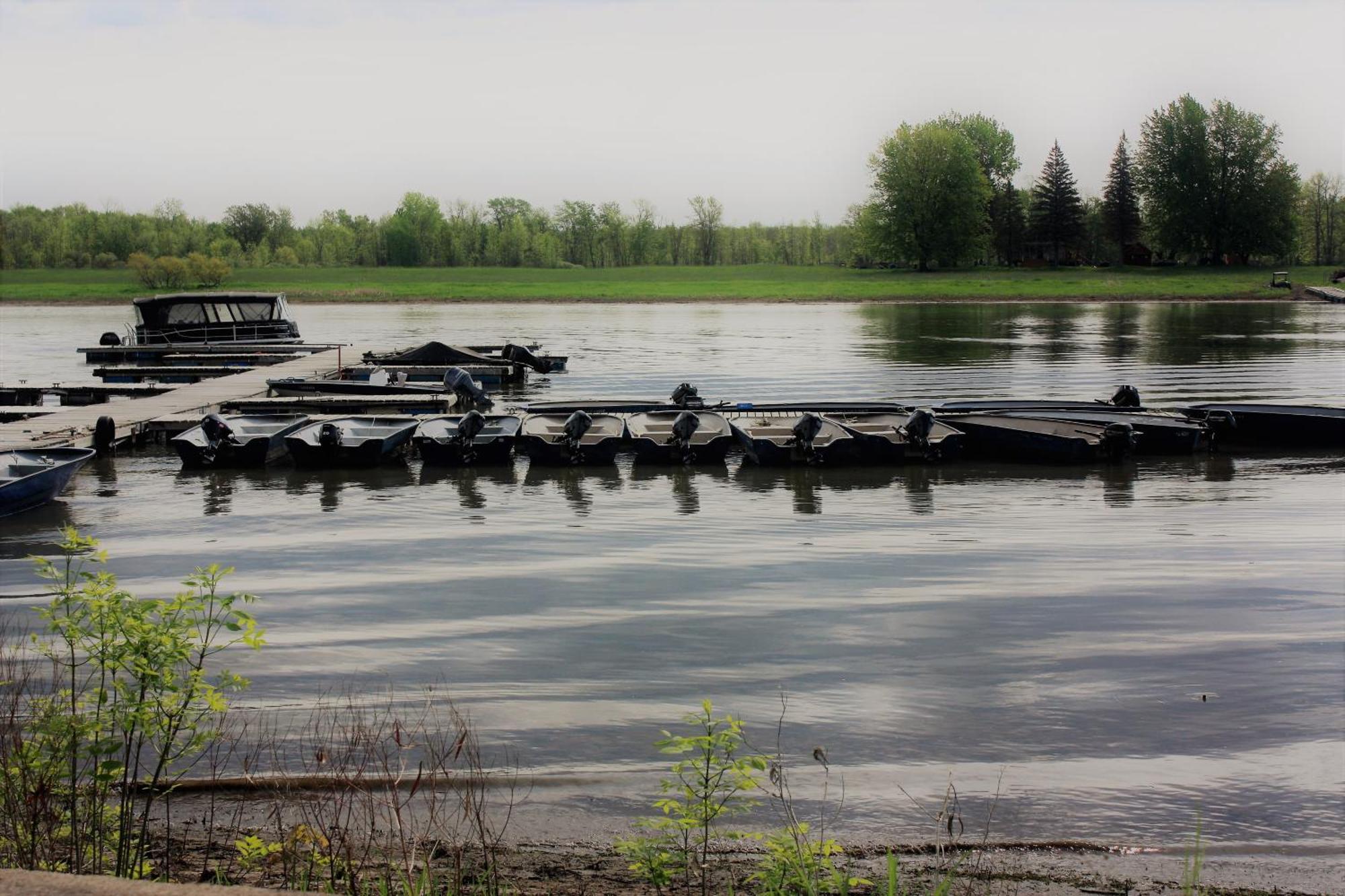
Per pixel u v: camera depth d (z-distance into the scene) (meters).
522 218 155.25
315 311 79.69
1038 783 7.84
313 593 12.79
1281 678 9.88
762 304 85.69
